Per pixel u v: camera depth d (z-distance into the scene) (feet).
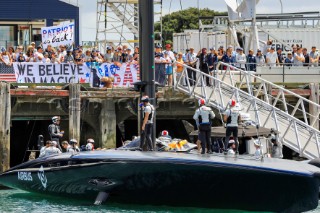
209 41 250.78
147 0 145.69
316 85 211.00
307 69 215.31
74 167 142.61
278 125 177.68
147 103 145.59
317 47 249.55
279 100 196.34
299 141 166.30
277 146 160.66
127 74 200.44
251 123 167.94
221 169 132.16
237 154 143.02
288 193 132.77
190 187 135.74
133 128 213.05
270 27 257.14
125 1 258.37
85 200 146.10
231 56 214.07
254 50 228.84
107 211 139.44
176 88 196.54
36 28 268.41
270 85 204.23
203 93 188.03
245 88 210.18
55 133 173.58
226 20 261.24
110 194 141.59
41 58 199.62
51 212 140.26
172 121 212.02
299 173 130.21
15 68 195.31
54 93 190.08
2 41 258.78
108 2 257.55
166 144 146.00
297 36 249.14
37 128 208.03
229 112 153.07
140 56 147.13
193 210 139.54
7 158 179.32
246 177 132.05
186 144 147.23
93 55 205.67
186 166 133.49
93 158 140.26
